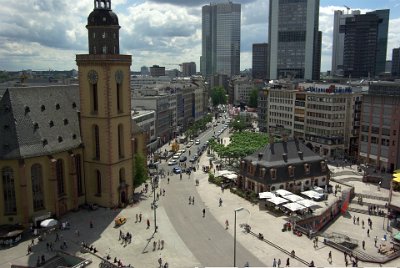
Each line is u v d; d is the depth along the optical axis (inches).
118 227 3814.0
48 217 3870.6
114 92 4242.1
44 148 3902.6
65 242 3484.3
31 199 3823.8
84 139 4367.6
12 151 3695.9
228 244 3459.6
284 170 4778.5
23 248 3371.1
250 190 4822.8
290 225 3777.1
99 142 4281.5
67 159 4151.1
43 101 4195.4
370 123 6515.8
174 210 4274.1
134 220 3993.6
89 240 3528.5
